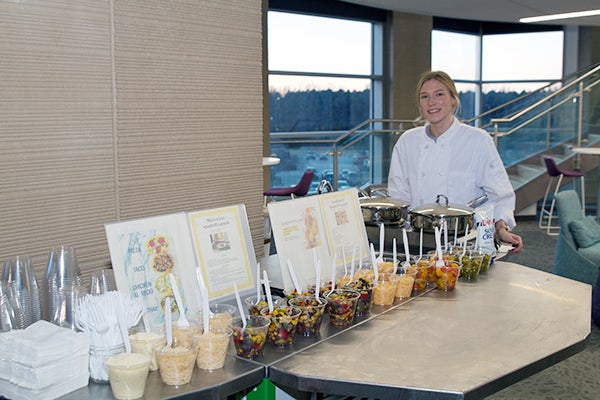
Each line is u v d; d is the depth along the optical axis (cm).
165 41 226
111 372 138
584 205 878
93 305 149
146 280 172
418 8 886
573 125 882
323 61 1000
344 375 150
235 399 170
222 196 256
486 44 1179
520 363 159
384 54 1062
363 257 240
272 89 951
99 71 206
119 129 214
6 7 182
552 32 1147
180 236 185
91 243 210
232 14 250
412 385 145
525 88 1173
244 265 204
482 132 349
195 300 183
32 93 190
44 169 195
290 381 152
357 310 196
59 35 195
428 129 364
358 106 1060
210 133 247
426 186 360
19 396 140
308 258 212
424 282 228
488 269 260
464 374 151
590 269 495
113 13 208
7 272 168
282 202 210
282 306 181
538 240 788
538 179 899
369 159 895
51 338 143
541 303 212
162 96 227
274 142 877
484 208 276
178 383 145
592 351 417
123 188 217
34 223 195
